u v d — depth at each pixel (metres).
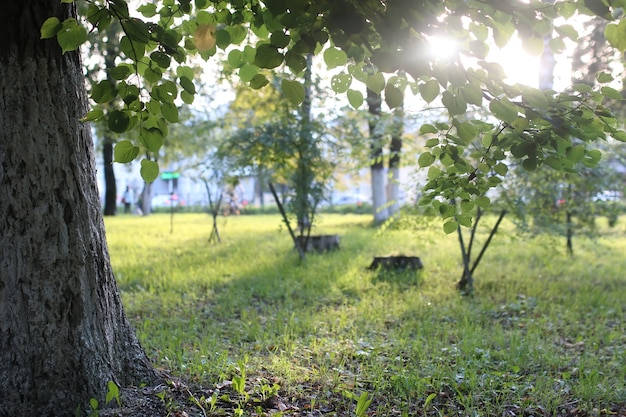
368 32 2.52
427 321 5.97
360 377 4.23
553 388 4.14
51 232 3.20
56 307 3.21
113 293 3.64
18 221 3.14
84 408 3.25
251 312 6.49
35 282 3.17
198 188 40.62
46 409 3.18
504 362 4.63
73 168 3.30
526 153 2.95
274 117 9.62
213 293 7.53
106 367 3.42
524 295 7.57
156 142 2.99
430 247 12.08
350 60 2.99
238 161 9.62
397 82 3.00
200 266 9.45
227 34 3.16
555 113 2.86
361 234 15.15
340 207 31.89
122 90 2.93
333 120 9.50
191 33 3.43
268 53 2.62
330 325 5.87
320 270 9.04
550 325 6.04
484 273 9.02
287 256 10.54
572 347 5.32
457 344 5.21
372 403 3.83
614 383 4.28
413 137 9.14
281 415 3.40
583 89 2.93
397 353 4.87
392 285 8.05
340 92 3.14
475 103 2.60
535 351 4.93
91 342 3.35
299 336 5.45
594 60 8.45
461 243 7.93
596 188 8.38
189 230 17.23
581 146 2.99
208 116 12.57
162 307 6.62
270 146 9.09
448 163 3.48
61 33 2.65
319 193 9.74
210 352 4.66
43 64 3.19
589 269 9.55
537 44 2.82
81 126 3.38
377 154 10.62
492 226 9.91
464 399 3.81
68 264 3.26
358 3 2.41
